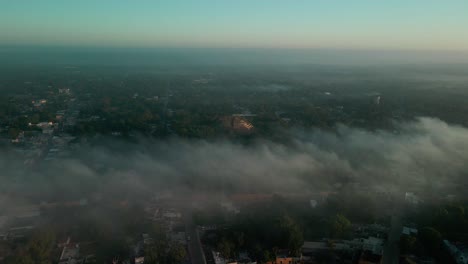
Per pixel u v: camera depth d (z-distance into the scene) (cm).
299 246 11750
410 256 11650
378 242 12238
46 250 11625
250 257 11619
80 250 11988
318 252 11888
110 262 11331
